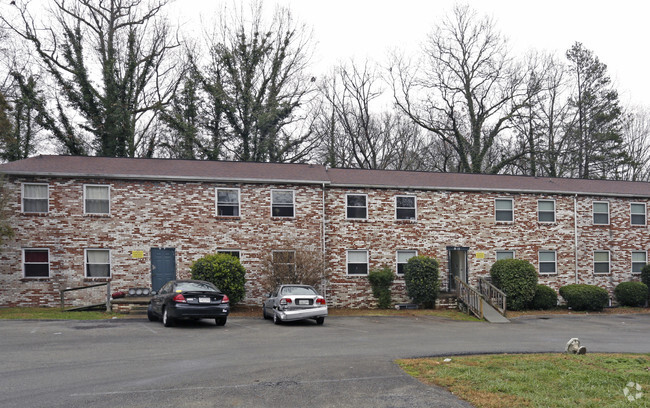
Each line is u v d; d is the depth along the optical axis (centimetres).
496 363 1046
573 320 2284
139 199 2330
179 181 2381
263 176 2506
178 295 1623
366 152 4800
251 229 2453
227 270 2169
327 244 2578
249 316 2108
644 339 1664
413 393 801
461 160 4525
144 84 3900
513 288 2595
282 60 4194
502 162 4406
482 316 2258
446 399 767
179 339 1390
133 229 2312
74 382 866
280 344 1333
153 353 1161
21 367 990
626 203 3050
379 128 4862
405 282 2598
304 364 1034
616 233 3012
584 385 856
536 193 2873
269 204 2488
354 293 2586
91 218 2270
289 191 2519
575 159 4641
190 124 3784
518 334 1705
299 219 2512
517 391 809
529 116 4369
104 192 2298
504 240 2806
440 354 1182
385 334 1612
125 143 3678
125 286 2281
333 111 4712
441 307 2597
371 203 2652
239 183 2458
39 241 2211
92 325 1661
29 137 3597
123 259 2289
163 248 2338
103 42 3794
